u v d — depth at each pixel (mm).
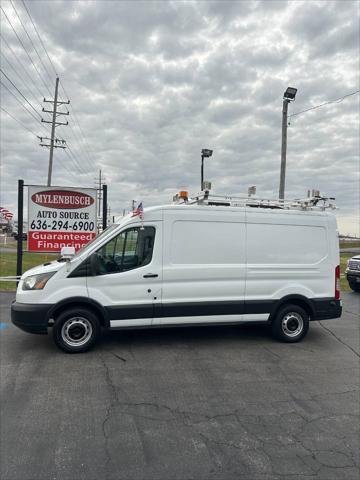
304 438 3600
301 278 6812
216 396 4488
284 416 4027
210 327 7668
